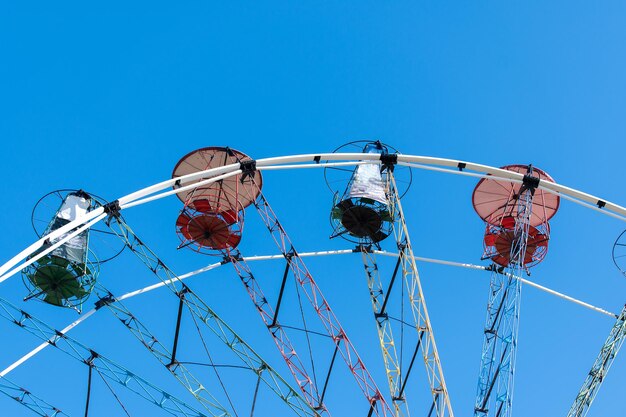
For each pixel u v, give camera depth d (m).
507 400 36.50
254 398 37.59
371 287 41.31
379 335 39.75
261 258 42.56
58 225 38.44
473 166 38.91
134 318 39.19
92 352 38.59
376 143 39.41
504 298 41.16
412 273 38.19
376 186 39.53
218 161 40.66
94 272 39.06
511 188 43.09
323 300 39.31
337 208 39.78
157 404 38.38
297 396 37.84
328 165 38.16
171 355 38.56
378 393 37.66
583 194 39.44
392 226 39.84
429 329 37.00
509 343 37.56
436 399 36.66
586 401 43.03
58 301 39.03
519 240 41.44
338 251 42.72
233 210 40.88
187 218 40.34
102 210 35.41
